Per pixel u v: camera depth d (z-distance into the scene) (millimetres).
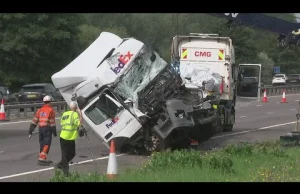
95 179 15039
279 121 41594
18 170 19641
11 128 35250
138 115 23219
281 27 28406
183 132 24328
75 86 23719
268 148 22562
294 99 69438
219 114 31312
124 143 23578
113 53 24000
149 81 24125
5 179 17547
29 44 68312
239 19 27891
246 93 39219
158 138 23484
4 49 66562
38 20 68125
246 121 41625
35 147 26344
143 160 22344
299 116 30703
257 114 47656
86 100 23281
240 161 18703
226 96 33344
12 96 49406
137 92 23672
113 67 23641
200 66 32062
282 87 83000
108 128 23344
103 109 23344
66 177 15305
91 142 28578
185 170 16234
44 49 69688
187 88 26062
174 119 23344
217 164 16812
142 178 15094
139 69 24094
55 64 71688
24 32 67250
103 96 23281
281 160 19625
